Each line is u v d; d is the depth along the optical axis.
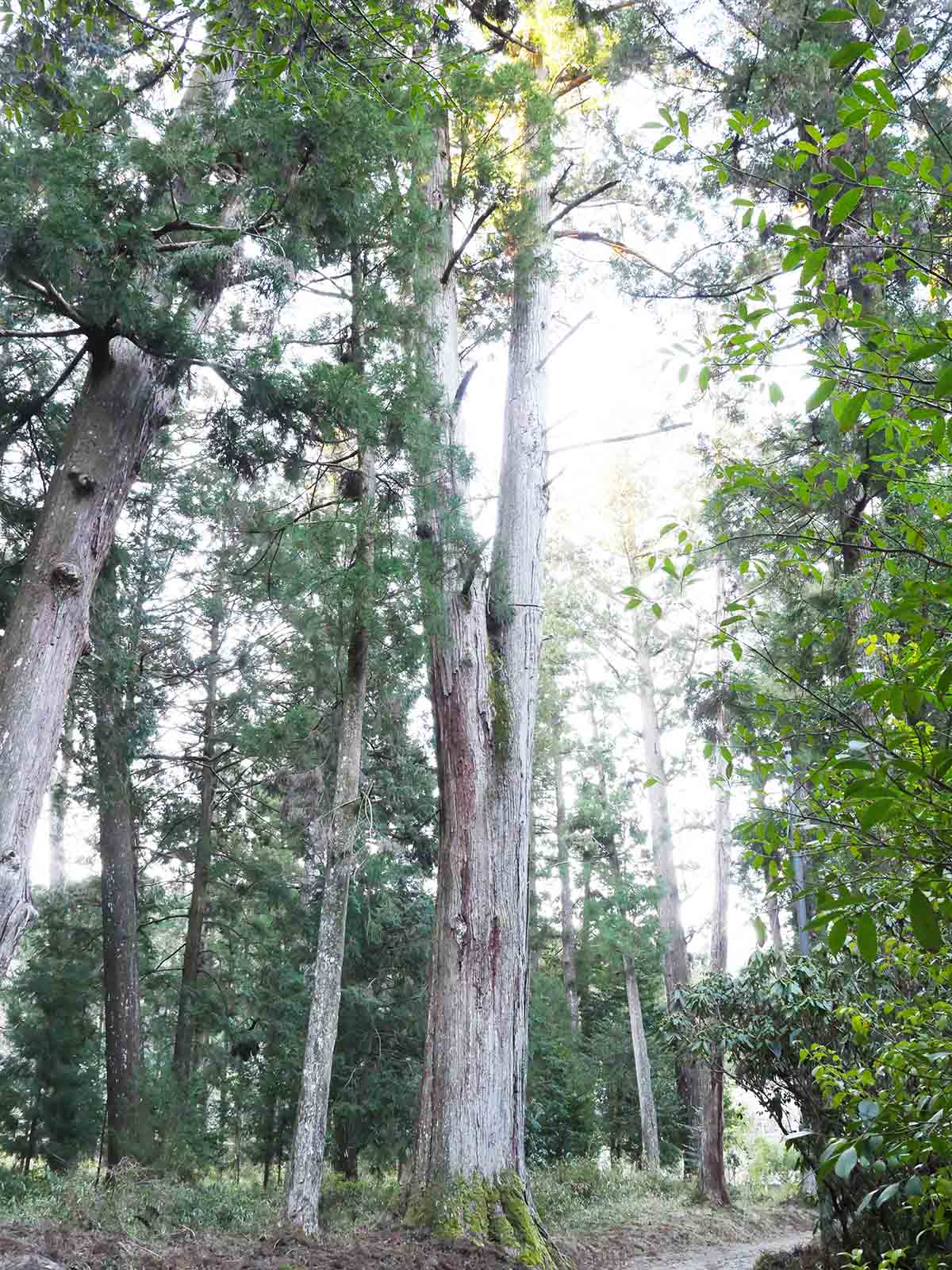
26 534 10.19
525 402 11.92
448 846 9.92
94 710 12.98
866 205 6.09
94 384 8.18
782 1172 21.97
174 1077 14.95
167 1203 8.92
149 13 4.62
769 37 9.94
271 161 8.05
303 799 11.81
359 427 8.61
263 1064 17.05
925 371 2.41
